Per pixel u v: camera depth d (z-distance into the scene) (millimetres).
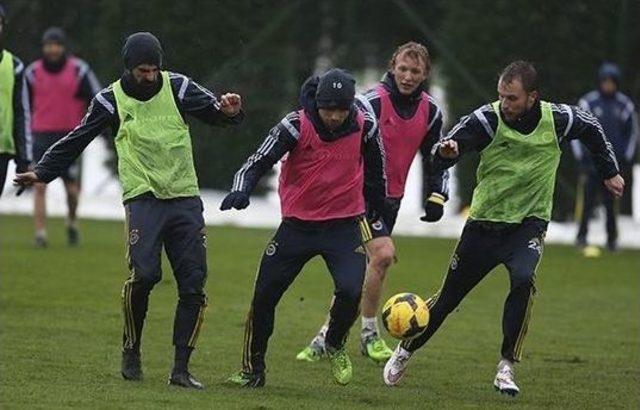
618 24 67812
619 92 64750
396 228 71438
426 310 29859
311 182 28859
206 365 33094
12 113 38656
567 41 67562
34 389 28609
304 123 28609
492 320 42938
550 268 57375
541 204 29781
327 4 72688
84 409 26484
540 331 41250
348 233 29250
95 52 70625
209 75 69125
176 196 28969
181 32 68375
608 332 41344
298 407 27500
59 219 72062
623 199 74938
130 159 28891
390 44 74250
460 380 32406
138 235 28781
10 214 74750
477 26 68188
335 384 31016
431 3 72375
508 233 29781
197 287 29141
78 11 72062
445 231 71000
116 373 31031
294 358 34656
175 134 28938
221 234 66688
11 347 34344
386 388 30812
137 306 29281
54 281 47344
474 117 29188
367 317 34625
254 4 69938
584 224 63312
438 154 29141
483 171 29672
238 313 41906
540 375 33562
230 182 72875
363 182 29750
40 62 57031
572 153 69625
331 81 28062
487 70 68188
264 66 70500
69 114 57031
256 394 28891
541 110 29219
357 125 28938
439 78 69438
